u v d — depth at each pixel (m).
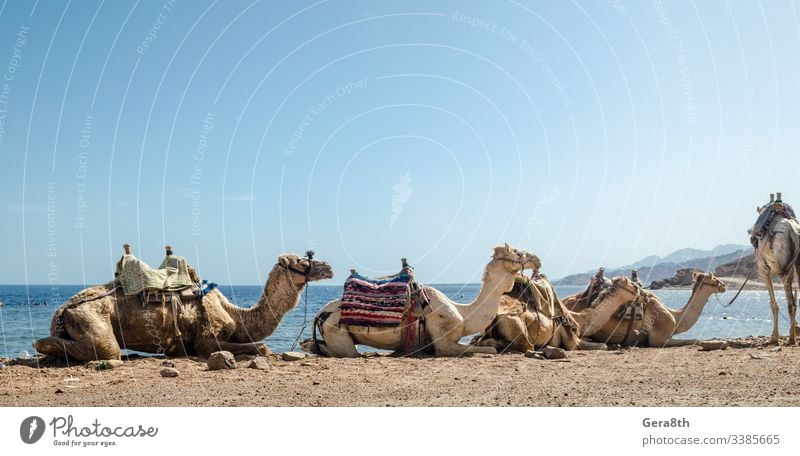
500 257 12.39
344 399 7.62
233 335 11.96
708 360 10.96
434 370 9.94
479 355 11.91
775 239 13.23
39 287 167.75
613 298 14.56
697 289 15.49
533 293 13.15
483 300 12.29
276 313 12.09
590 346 13.81
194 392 8.06
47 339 10.16
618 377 9.13
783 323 26.58
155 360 10.90
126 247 11.35
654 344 14.65
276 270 12.18
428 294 12.07
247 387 8.41
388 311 11.79
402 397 7.73
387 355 12.02
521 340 12.69
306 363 10.62
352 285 12.18
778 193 13.82
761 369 9.58
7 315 37.88
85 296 10.67
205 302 11.55
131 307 10.86
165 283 11.21
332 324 11.98
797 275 13.36
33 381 8.86
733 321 27.98
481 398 7.63
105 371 9.70
